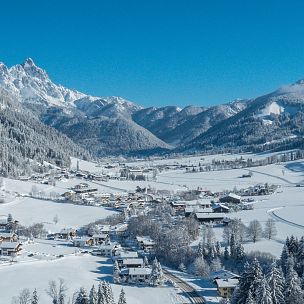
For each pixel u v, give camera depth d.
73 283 186.12
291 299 133.00
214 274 190.50
